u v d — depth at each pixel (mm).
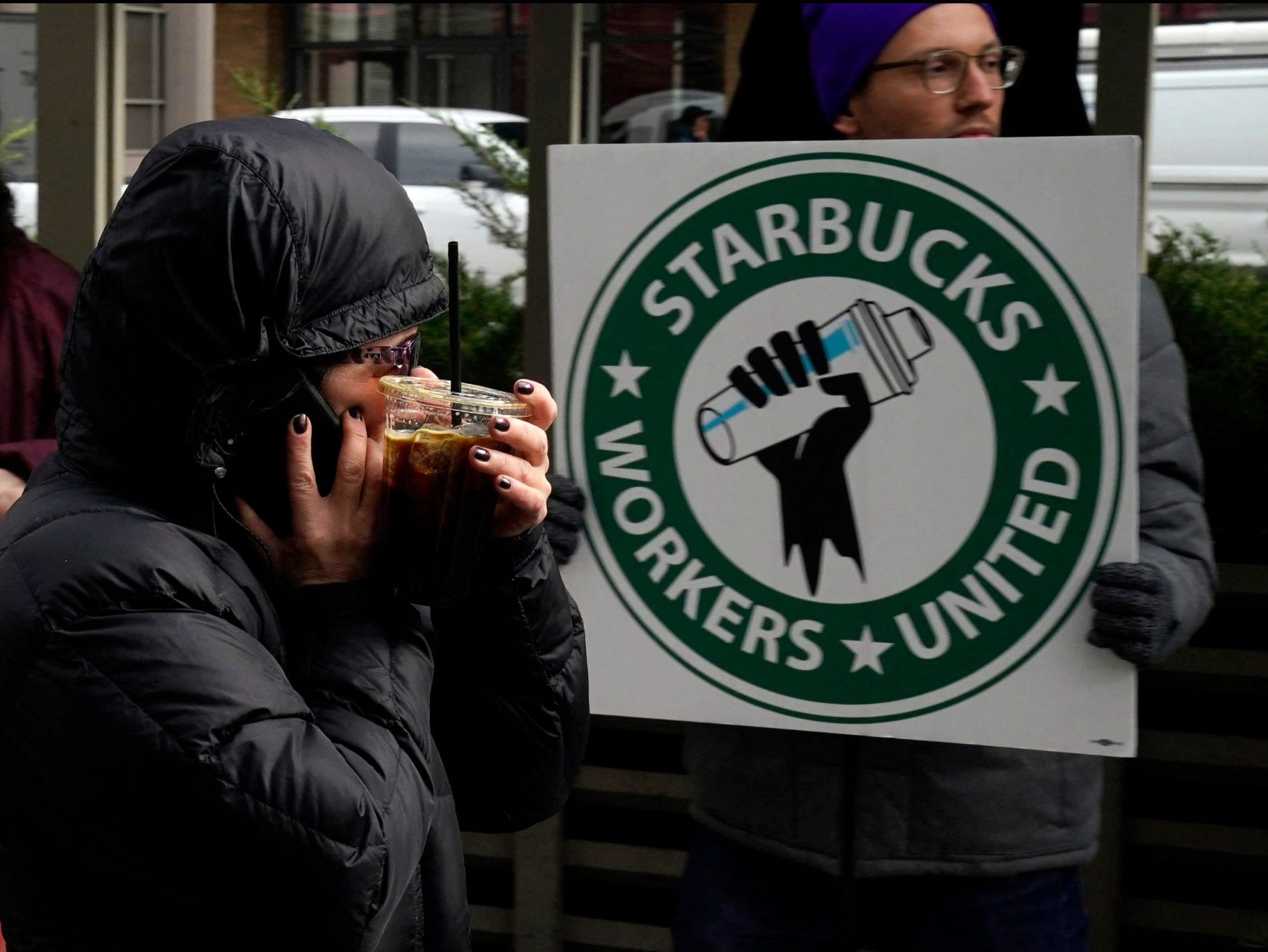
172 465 1361
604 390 1989
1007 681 1892
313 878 1236
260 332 1311
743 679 1979
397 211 1409
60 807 1269
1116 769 2908
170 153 1333
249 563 1427
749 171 1906
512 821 1692
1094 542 1843
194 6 4129
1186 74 4734
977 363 1860
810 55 2256
